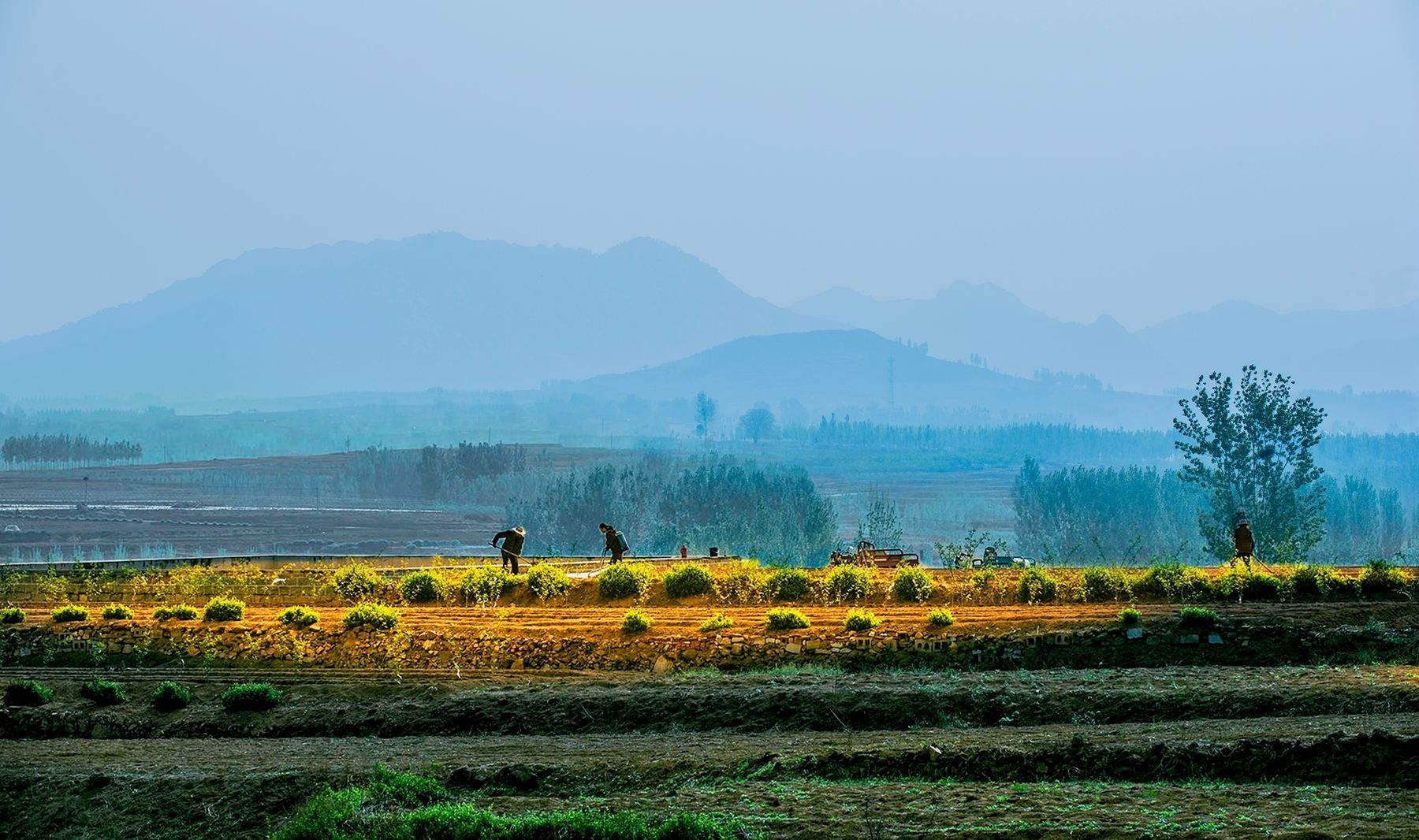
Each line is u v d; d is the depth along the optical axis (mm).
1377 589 67375
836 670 54938
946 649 56781
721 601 71500
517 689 52188
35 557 181375
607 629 62156
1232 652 55469
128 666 59938
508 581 74625
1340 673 49688
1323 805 33156
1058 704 46281
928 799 35312
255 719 50656
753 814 34438
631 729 48000
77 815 40375
